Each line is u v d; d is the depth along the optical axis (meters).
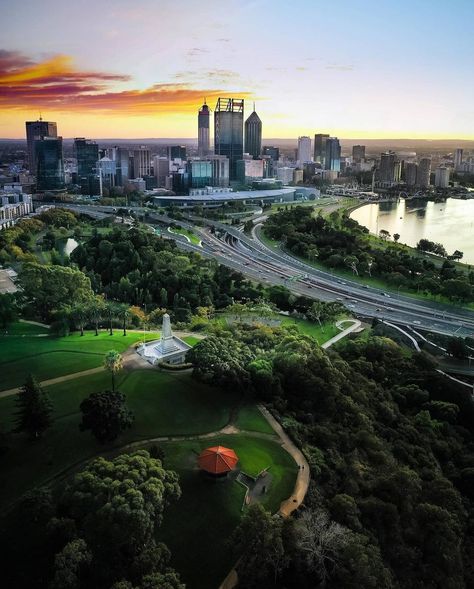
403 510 130.88
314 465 139.12
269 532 105.31
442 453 180.12
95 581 98.56
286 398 175.12
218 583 104.81
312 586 106.00
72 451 139.50
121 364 186.50
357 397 186.38
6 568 104.88
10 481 127.56
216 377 170.75
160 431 150.62
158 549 101.69
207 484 128.88
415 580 119.00
